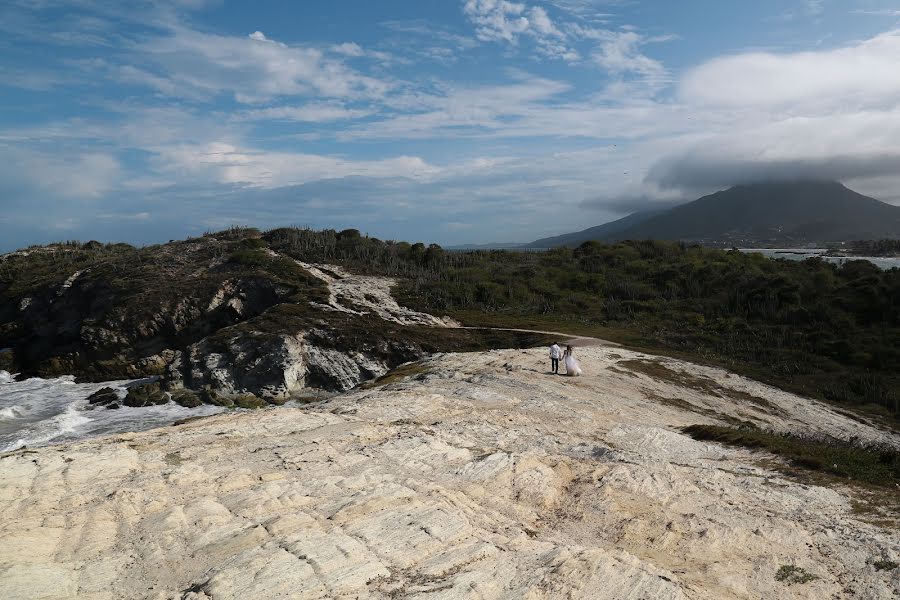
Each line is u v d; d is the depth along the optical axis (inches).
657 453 648.4
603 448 626.2
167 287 2454.5
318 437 601.3
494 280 2920.8
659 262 3193.9
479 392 958.4
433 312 2386.8
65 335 2400.3
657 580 320.5
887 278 2273.6
